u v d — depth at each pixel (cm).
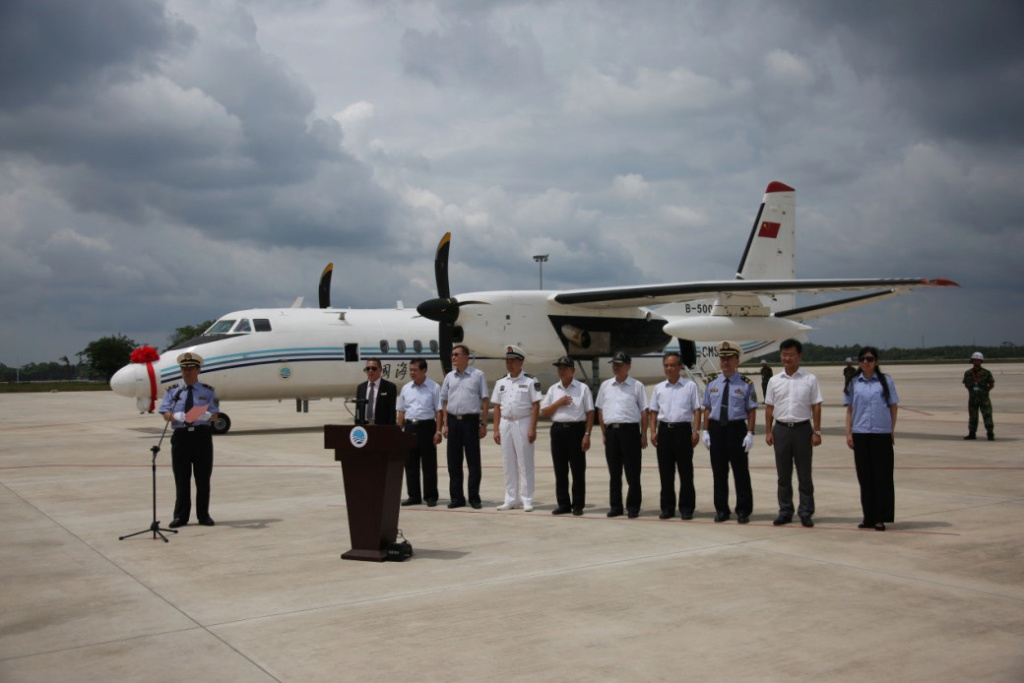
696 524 895
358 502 735
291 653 500
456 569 699
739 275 2469
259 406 3797
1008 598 596
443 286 2167
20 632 541
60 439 2006
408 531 868
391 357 2267
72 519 932
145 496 1099
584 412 959
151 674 467
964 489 1093
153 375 1980
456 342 2234
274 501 1057
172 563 725
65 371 12231
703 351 2672
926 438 1797
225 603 604
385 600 608
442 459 1580
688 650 498
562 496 968
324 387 2189
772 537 817
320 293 2458
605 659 485
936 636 517
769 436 892
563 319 2317
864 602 589
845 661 476
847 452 1573
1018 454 1495
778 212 2519
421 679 457
